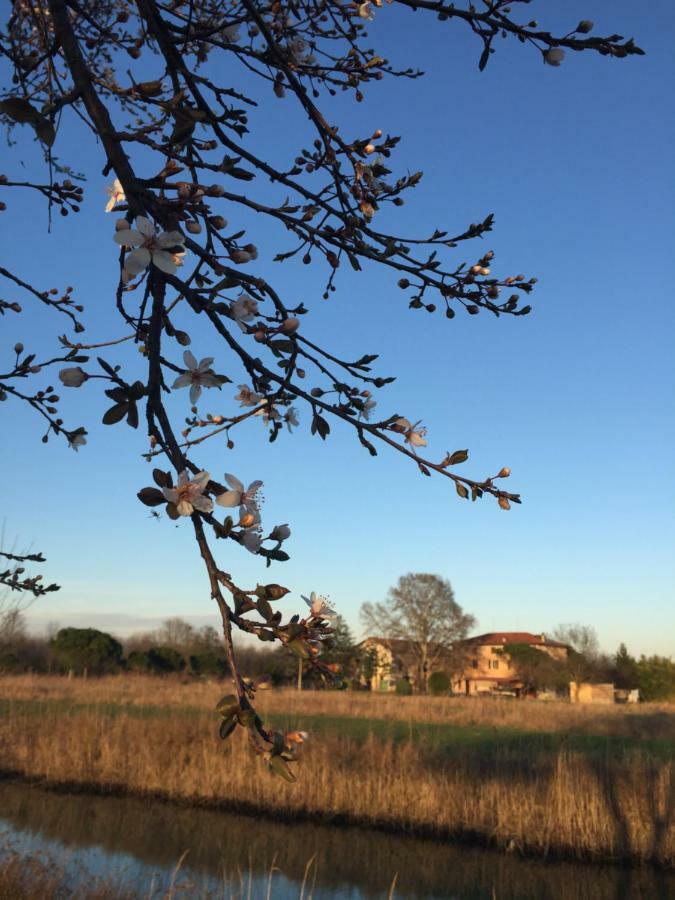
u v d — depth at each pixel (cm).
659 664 5950
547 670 6400
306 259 280
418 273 261
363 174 257
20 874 933
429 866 1362
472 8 237
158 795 1783
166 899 939
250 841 1483
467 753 1856
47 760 1902
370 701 3400
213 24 287
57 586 424
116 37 300
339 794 1634
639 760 1586
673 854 1363
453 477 211
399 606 6462
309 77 292
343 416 221
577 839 1419
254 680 164
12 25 353
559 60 238
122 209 218
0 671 4041
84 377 174
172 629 7275
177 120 199
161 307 200
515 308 263
